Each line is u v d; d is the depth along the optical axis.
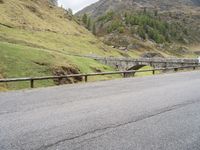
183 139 9.01
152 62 74.00
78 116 11.61
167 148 8.20
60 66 39.69
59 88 20.75
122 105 13.93
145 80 26.58
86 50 136.62
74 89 20.08
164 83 23.77
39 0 175.50
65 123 10.55
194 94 17.59
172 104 14.32
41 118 11.27
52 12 175.88
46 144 8.34
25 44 87.25
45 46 100.12
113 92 18.41
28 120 10.95
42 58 40.47
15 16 132.00
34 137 8.95
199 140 8.95
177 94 17.58
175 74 33.66
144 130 9.84
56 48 109.31
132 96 16.73
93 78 43.84
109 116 11.66
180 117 11.73
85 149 8.00
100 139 8.84
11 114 11.95
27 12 146.62
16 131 9.55
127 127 10.15
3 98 16.20
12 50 39.12
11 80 22.66
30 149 7.96
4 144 8.33
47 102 14.74
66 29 162.12
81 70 46.12
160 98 16.03
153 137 9.12
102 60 86.38
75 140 8.72
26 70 35.00
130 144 8.45
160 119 11.34
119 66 83.06
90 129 9.84
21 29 119.56
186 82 24.41
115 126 10.24
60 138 8.88
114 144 8.42
